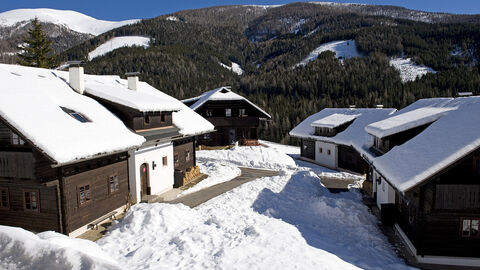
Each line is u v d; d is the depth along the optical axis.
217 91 41.25
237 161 32.03
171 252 10.99
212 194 20.02
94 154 13.27
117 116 17.55
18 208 13.45
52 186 12.77
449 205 11.88
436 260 12.36
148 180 18.78
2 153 12.57
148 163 18.64
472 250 12.20
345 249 12.70
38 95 14.59
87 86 18.12
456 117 14.27
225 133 41.97
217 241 11.85
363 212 16.38
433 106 19.42
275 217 15.61
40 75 17.55
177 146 23.16
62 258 6.62
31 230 13.36
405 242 13.87
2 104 12.00
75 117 15.08
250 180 24.30
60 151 11.86
